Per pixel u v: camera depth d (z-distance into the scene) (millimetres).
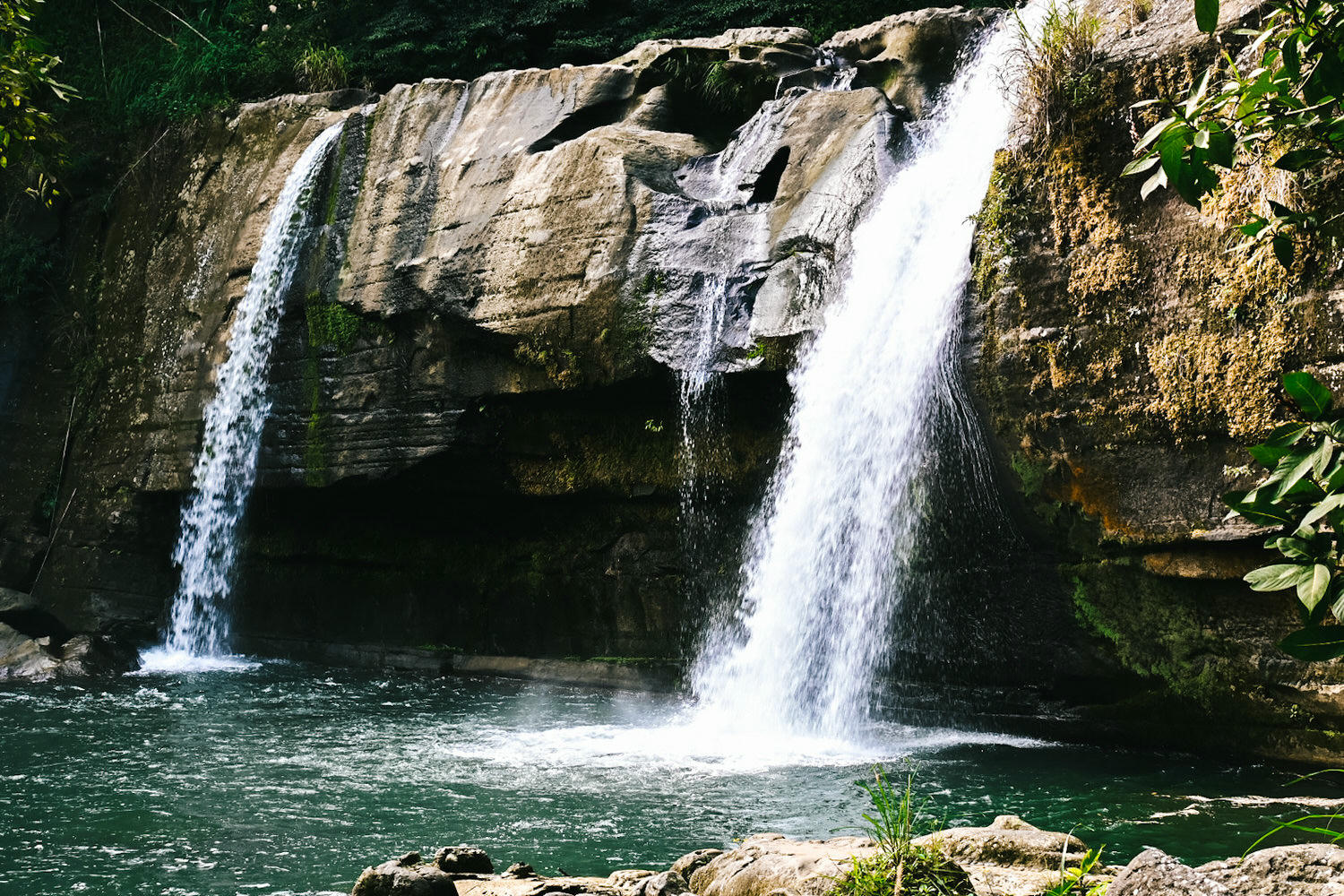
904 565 9070
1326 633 3174
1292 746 7449
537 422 12250
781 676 9836
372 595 14234
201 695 11375
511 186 12484
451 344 12711
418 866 4664
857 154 10305
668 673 11328
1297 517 3352
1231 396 7422
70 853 5793
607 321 11227
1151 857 3309
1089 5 8852
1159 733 8086
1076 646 8391
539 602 12727
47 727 9547
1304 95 3744
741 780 7301
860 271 9711
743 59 12562
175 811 6633
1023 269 8414
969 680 8945
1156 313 7812
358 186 14203
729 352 10328
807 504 9781
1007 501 8562
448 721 9758
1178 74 7887
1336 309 7020
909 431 8992
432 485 13164
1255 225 3965
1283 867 3305
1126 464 7930
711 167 11906
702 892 4320
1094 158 8195
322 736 9094
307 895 5016
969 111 9914
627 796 6891
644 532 11781
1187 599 7812
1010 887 3951
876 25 12234
